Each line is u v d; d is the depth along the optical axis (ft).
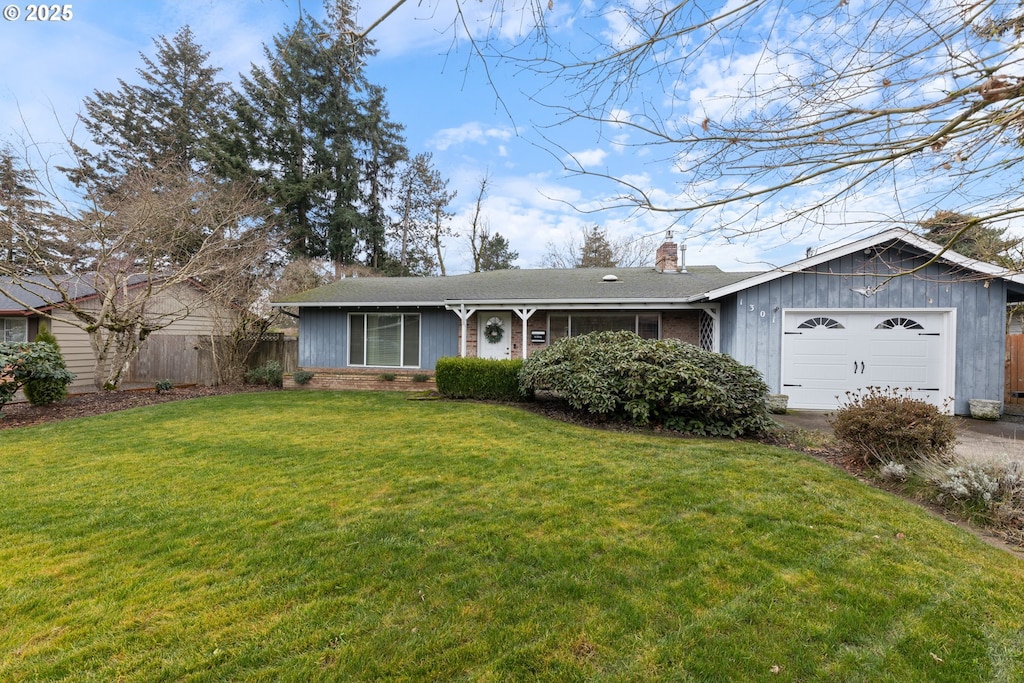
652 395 22.00
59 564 9.08
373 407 28.81
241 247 43.37
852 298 28.84
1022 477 12.25
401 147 84.23
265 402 31.09
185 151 69.97
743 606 7.69
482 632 7.03
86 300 42.96
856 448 16.47
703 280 39.42
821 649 6.73
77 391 41.32
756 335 30.09
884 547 9.90
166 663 6.38
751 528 10.78
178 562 9.15
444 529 10.66
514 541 10.03
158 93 74.33
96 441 19.47
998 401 26.08
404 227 91.09
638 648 6.69
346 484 13.85
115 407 29.37
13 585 8.33
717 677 6.19
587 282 41.19
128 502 12.34
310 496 12.83
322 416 25.67
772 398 28.07
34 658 6.51
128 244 35.55
